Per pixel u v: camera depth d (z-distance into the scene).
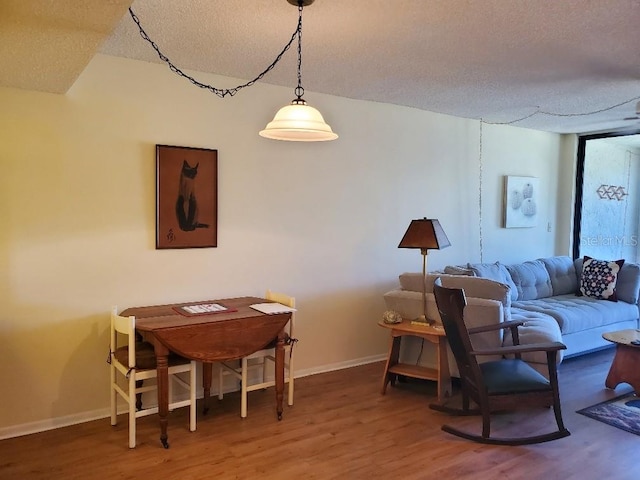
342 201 4.17
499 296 3.41
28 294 2.90
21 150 2.85
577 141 6.01
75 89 2.98
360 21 2.49
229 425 3.03
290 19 2.47
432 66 3.26
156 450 2.69
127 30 2.63
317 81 3.63
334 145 4.10
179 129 3.34
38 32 1.99
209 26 2.56
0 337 2.83
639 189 5.61
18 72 2.51
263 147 3.71
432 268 4.84
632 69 3.31
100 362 3.13
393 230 4.52
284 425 3.03
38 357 2.94
